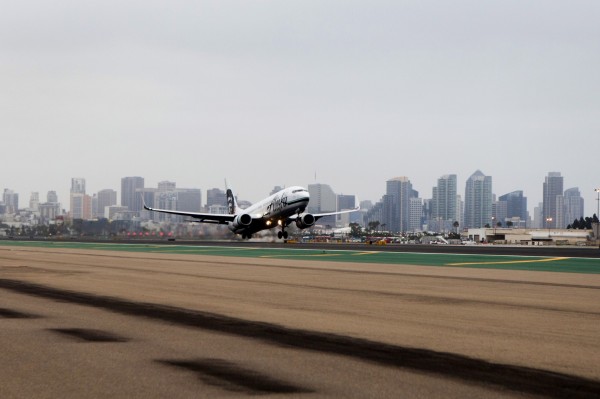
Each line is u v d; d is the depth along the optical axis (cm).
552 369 1350
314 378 1271
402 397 1139
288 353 1509
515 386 1214
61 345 1592
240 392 1170
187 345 1605
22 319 2038
